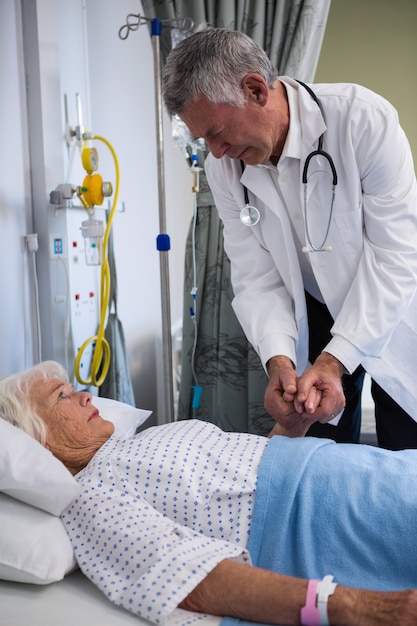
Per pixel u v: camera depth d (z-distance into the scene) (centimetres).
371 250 165
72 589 121
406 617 98
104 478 133
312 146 159
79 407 149
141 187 317
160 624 106
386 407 190
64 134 233
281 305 177
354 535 120
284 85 163
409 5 323
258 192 170
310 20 239
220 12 247
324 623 103
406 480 123
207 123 140
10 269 209
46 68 218
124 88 298
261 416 248
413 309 173
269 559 123
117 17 290
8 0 206
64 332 231
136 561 115
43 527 125
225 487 129
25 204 218
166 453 135
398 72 329
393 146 157
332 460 130
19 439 131
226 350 251
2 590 122
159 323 348
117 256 285
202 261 255
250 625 107
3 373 205
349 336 154
